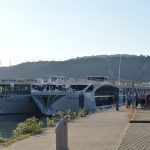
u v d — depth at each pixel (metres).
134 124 28.77
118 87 96.56
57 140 11.53
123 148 16.56
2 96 77.00
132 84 108.81
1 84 78.06
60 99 79.19
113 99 93.44
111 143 18.48
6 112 77.44
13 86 78.94
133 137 20.44
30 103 79.88
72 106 80.69
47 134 23.64
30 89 80.06
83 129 25.67
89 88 84.50
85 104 82.44
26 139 21.12
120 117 36.84
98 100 86.81
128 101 55.91
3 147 18.03
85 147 17.23
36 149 17.14
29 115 79.19
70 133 23.22
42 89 84.31
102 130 24.81
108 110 49.88
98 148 16.88
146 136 20.88
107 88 91.38
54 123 31.28
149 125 27.83
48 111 77.75
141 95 56.28
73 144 18.27
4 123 61.47
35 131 24.91
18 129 24.95
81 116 39.44
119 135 21.80
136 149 16.30
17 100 78.62
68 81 88.81
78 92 81.56
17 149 17.28
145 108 51.41
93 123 30.47
